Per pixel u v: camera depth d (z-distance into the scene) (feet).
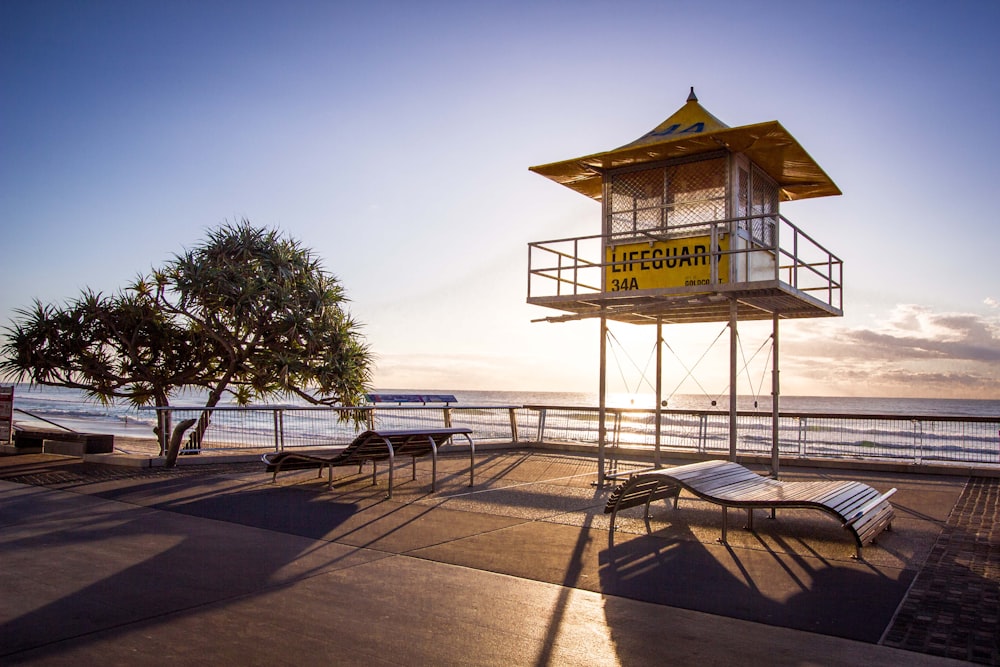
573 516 32.55
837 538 28.50
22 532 27.61
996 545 27.40
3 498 35.22
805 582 22.17
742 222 40.32
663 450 58.80
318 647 16.15
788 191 48.57
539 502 36.09
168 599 19.43
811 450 54.95
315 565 23.22
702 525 30.89
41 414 170.60
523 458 56.54
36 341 57.36
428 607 19.16
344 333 63.41
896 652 16.26
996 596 20.72
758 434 71.10
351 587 20.88
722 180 39.68
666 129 41.83
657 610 19.26
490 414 68.39
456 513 32.78
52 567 22.52
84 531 27.91
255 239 63.16
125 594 19.84
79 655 15.44
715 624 18.15
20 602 19.04
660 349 47.55
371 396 55.36
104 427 134.31
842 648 16.51
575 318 44.57
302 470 46.91
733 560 24.84
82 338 59.00
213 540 26.63
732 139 37.70
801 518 32.68
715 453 56.34
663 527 30.40
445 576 22.22
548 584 21.58
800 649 16.43
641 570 23.32
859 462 50.75
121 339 59.93
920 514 33.88
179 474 44.39
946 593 21.02
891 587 21.65
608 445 61.36
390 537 27.55
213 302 58.95
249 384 63.87
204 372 64.28
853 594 20.88
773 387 43.88
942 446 50.55
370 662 15.34
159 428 57.31
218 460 49.78
